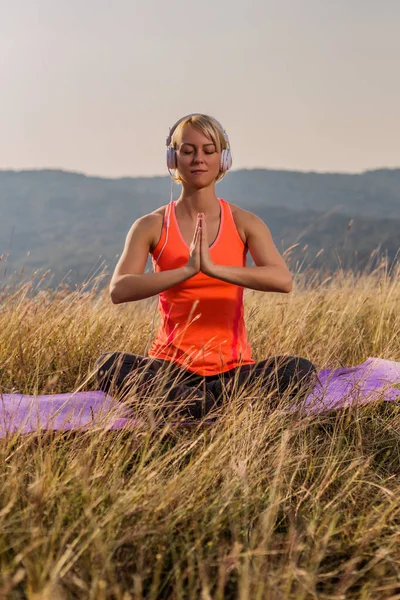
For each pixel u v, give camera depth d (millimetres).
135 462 3139
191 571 2285
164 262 3932
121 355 3756
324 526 2654
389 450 3508
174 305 3947
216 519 2594
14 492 2602
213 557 2469
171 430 3348
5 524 2432
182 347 3920
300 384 3734
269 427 3352
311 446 3379
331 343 4770
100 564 2318
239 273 3736
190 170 3797
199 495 2754
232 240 3932
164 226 3939
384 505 2900
